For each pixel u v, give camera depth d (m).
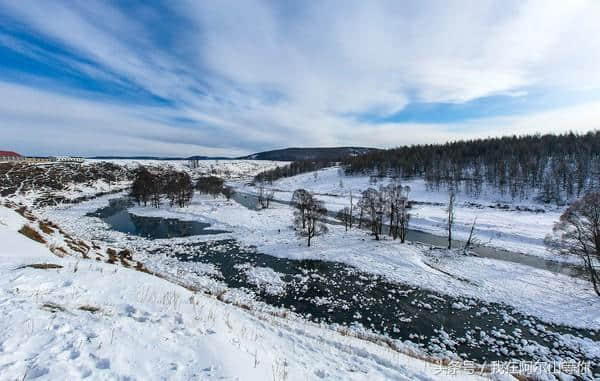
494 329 20.61
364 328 20.16
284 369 7.92
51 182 93.62
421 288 27.41
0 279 9.38
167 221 57.97
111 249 27.52
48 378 5.16
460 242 44.53
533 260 36.28
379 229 47.53
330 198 102.56
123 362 6.15
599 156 96.00
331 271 31.52
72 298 9.09
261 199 85.88
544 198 79.62
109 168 139.62
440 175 111.00
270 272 30.59
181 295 12.23
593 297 25.22
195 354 7.08
